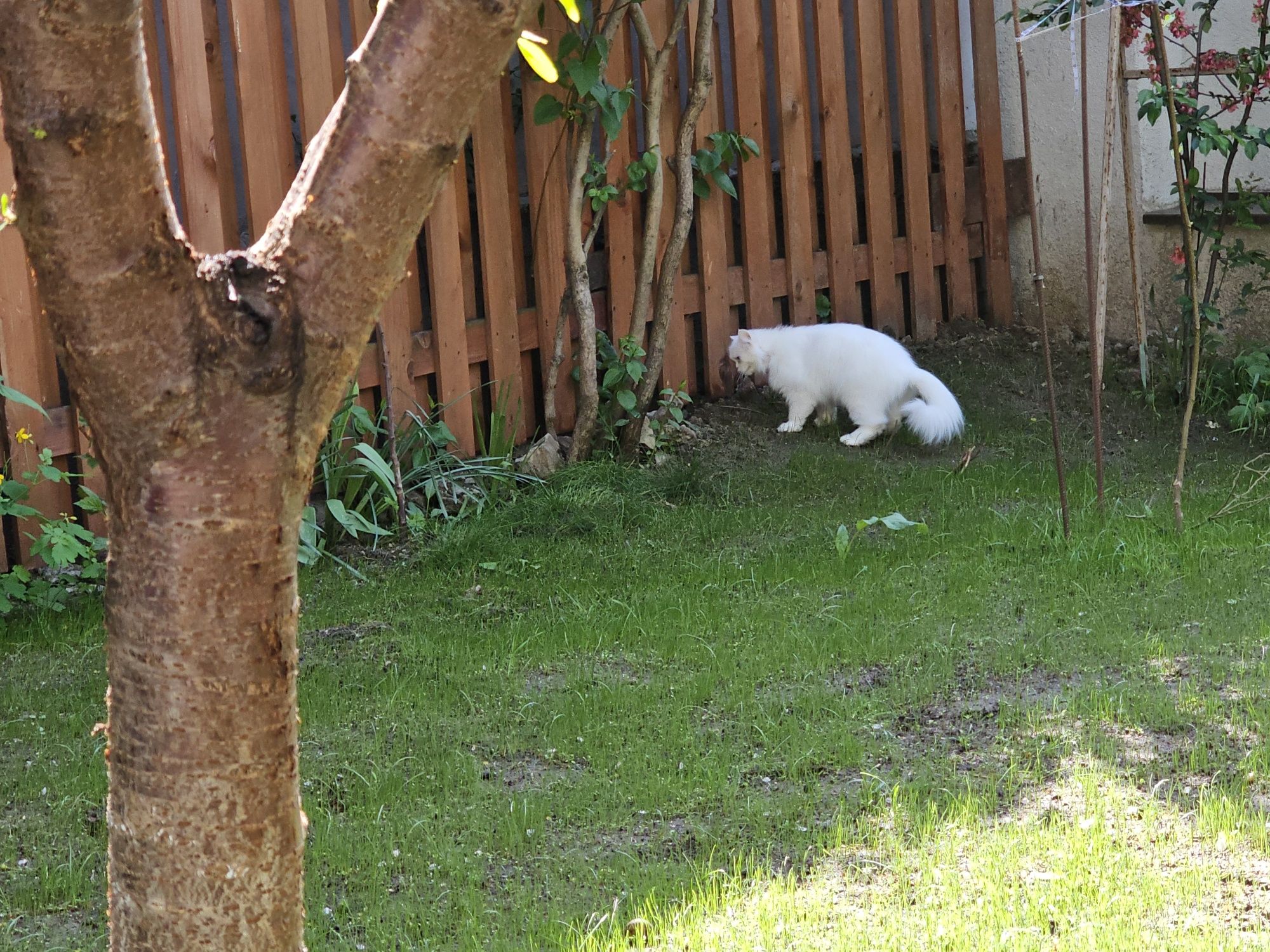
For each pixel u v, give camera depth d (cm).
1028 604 506
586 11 696
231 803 183
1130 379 812
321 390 176
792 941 298
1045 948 289
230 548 176
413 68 164
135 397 170
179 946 186
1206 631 470
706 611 516
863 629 489
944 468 704
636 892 322
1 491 549
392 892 336
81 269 162
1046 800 364
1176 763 379
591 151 725
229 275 169
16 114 155
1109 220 848
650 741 411
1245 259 761
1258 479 651
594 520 637
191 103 604
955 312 882
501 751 413
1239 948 284
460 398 700
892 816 356
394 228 171
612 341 758
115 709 184
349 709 445
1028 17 689
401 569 602
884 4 893
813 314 825
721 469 718
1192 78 819
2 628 535
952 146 861
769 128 884
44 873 340
